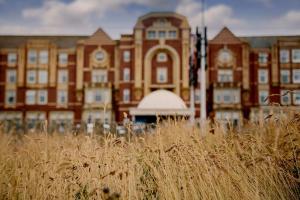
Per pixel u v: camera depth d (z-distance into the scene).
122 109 51.25
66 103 53.78
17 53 55.28
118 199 3.96
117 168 4.73
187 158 4.90
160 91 43.44
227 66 52.47
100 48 54.06
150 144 5.77
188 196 4.47
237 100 51.31
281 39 53.50
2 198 5.01
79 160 4.94
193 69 26.34
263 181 4.65
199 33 23.34
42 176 5.01
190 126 7.31
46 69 54.78
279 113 5.53
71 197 4.64
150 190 4.74
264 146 5.14
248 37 56.41
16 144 9.02
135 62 51.75
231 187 4.47
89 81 53.50
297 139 4.86
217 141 5.81
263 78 53.03
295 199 4.37
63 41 57.59
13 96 54.53
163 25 52.16
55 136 8.38
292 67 53.12
